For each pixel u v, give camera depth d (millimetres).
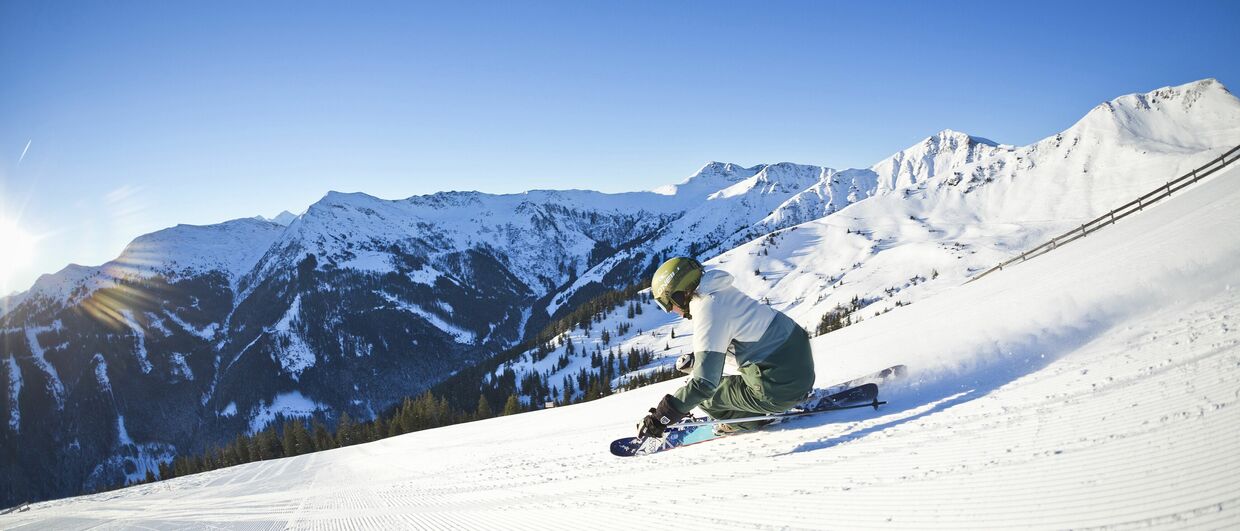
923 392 4480
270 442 85938
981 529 2053
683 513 3070
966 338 5547
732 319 4117
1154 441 2314
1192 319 3936
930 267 190875
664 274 4172
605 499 3789
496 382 166125
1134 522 1815
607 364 157000
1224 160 19578
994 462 2631
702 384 4109
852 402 4590
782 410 4391
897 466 2957
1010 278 12305
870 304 164625
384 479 9695
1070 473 2287
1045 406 3240
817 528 2430
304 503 8250
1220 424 2258
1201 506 1769
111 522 8953
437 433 20891
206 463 90625
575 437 8141
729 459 4059
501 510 4293
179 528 7258
